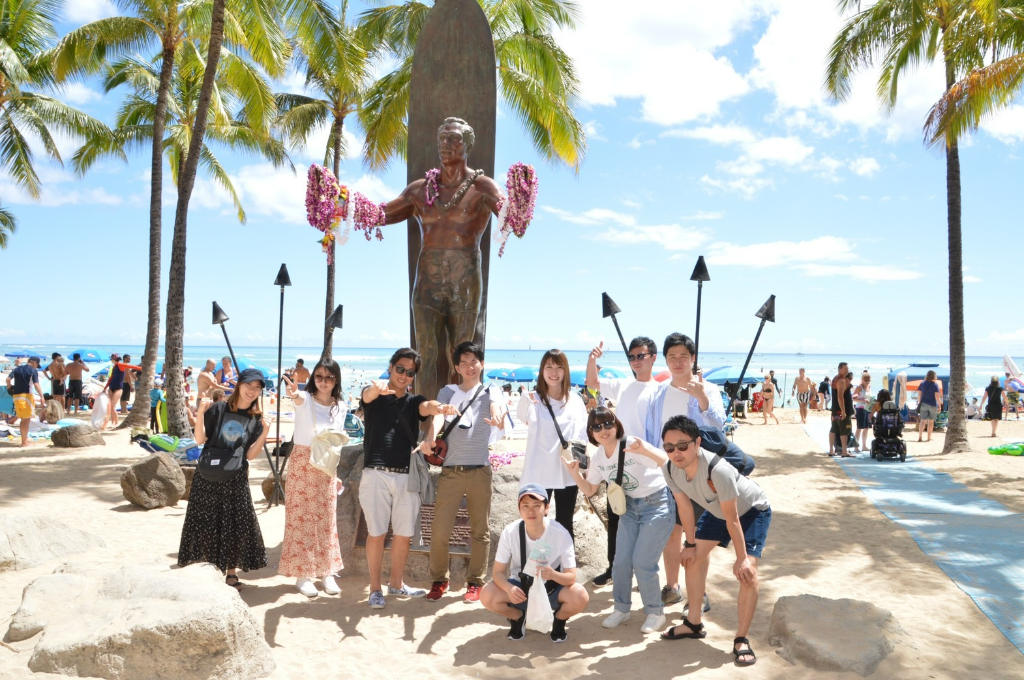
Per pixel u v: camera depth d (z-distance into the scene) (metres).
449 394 5.27
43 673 3.73
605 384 5.41
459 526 5.85
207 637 3.79
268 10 15.23
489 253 8.20
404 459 5.05
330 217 6.15
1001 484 10.74
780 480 11.45
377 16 18.27
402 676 4.02
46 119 20.36
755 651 4.38
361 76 18.34
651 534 4.68
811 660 4.16
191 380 24.02
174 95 23.17
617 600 4.82
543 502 4.43
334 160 22.77
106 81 22.56
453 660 4.23
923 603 5.40
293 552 5.18
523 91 17.89
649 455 4.38
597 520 6.17
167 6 16.66
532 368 35.47
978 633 4.81
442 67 8.16
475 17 8.21
